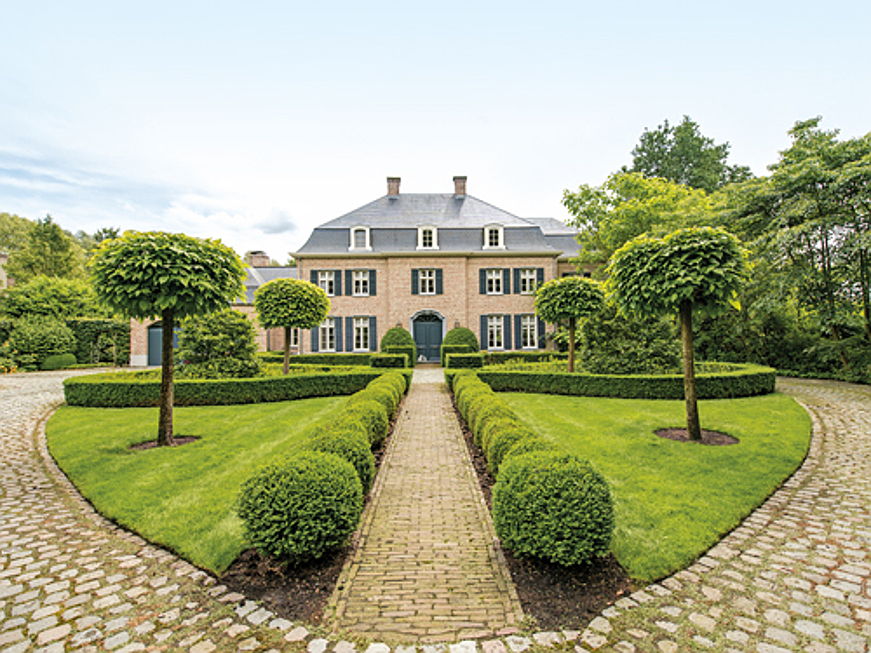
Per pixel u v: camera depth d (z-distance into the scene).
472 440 6.41
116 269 5.63
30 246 30.50
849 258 12.09
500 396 9.85
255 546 2.83
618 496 4.04
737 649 2.14
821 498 4.15
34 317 22.56
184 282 5.50
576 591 2.66
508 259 21.42
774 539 3.33
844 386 11.70
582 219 20.91
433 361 21.33
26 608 2.55
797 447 5.62
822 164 11.78
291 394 9.84
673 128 26.81
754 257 13.27
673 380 9.27
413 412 8.58
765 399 9.15
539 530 2.78
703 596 2.60
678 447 5.62
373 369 12.59
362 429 4.57
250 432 6.70
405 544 3.30
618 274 6.47
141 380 9.96
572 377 9.96
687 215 14.97
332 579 2.82
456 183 24.12
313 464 3.11
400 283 21.05
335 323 21.06
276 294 12.27
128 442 6.15
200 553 3.13
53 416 8.13
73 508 4.10
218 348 10.83
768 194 12.67
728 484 4.36
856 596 2.59
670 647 2.16
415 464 5.29
